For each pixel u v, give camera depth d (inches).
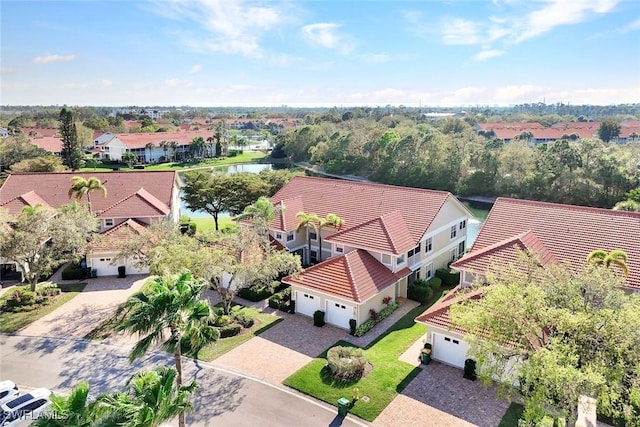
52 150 4515.3
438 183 3425.2
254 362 1017.5
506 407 851.4
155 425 546.6
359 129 4576.8
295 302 1277.1
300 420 821.2
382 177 3860.7
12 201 1817.2
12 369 992.2
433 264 1536.7
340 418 826.2
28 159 2955.2
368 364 995.9
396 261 1312.7
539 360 624.7
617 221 1234.0
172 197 2064.5
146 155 5073.8
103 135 5802.2
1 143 3371.1
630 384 635.5
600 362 620.7
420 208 1533.0
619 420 786.2
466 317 750.5
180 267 1051.3
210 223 2348.7
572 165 2901.1
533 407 623.5
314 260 1641.2
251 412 843.4
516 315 699.4
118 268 1567.4
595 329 641.6
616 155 2866.6
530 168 3102.9
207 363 1014.4
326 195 1755.7
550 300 731.4
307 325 1203.2
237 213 2193.7
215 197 2144.4
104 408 529.3
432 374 964.6
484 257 1159.6
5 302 1333.7
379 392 896.9
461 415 829.8
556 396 641.6
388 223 1408.7
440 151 3486.7
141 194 1905.8
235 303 1347.2
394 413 836.6
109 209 1811.0
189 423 812.0
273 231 1600.6
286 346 1090.7
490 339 722.8
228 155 5861.2
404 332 1161.4
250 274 1165.7
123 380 950.4
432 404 862.5
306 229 1642.5
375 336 1142.3
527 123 7101.4
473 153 3393.2
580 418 802.2
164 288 733.3
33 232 1320.1
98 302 1354.6
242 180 2185.0
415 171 3580.2
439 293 1424.7
